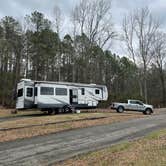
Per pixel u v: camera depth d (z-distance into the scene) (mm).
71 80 54219
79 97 28703
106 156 9914
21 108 25938
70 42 53000
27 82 25922
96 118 22844
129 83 73000
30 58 50719
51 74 53906
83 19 44438
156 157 8930
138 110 31750
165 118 24203
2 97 42531
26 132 15383
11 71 50844
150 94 67062
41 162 9711
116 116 25000
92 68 45625
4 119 22984
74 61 46656
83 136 14695
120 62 76125
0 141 13141
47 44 48656
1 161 9820
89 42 43406
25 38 49344
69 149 11695
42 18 49281
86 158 9984
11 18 48781
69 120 20547
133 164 8367
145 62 49688
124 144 12094
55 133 15500
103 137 14453
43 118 21328
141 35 49531
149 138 13070
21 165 9328
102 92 30656
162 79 61906
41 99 26047
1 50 48062
